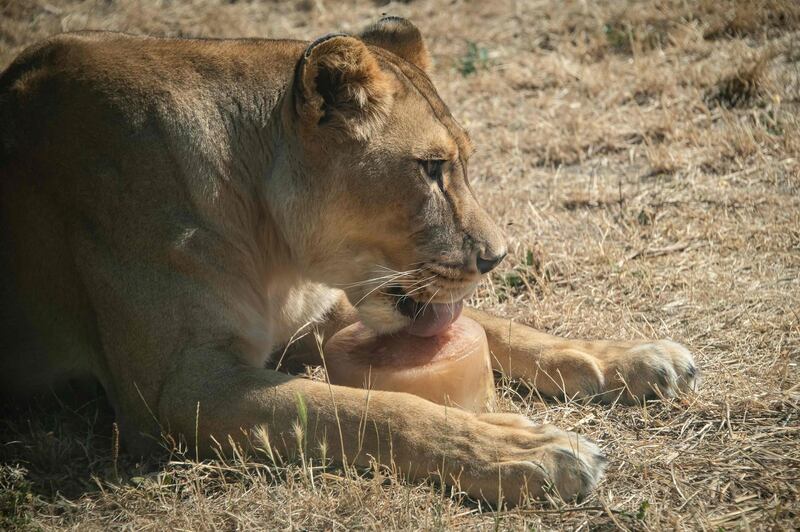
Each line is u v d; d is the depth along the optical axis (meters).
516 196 12.02
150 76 7.89
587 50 15.84
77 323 8.03
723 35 15.45
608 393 7.83
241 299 7.75
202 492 6.95
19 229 8.08
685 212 11.01
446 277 7.62
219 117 7.88
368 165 7.53
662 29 15.86
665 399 7.66
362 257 7.80
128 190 7.59
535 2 17.80
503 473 6.38
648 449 7.10
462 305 7.89
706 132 12.60
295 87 7.35
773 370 7.88
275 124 7.92
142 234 7.51
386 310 7.85
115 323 7.53
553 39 16.56
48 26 17.42
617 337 8.77
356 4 18.42
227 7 18.39
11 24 17.16
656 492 6.56
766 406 7.45
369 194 7.56
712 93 13.80
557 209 11.62
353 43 7.27
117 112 7.76
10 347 8.36
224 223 7.75
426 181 7.58
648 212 11.09
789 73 13.77
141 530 6.55
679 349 7.86
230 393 7.11
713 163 12.01
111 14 18.09
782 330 8.47
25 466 7.53
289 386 7.06
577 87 14.76
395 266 7.73
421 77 8.17
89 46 8.30
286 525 6.44
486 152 13.38
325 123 7.47
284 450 6.93
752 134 12.26
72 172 7.77
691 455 6.97
